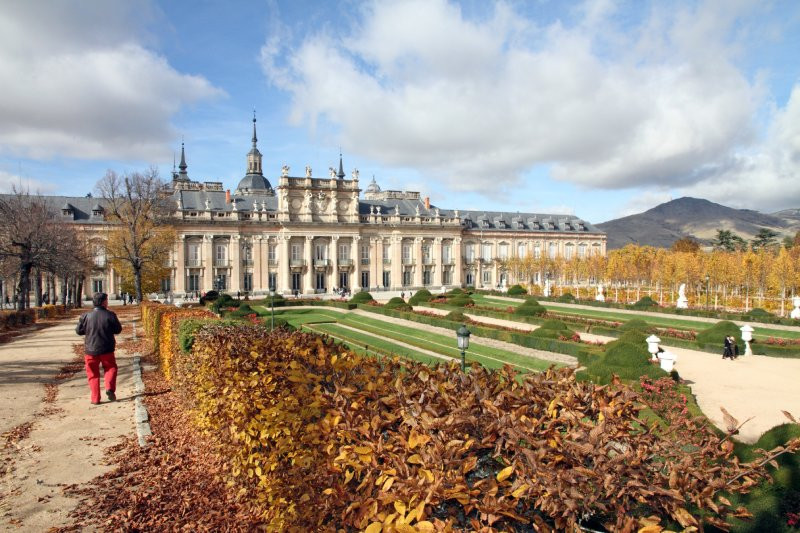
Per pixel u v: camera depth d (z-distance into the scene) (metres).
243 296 84.06
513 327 40.19
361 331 41.53
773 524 8.07
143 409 15.55
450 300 61.94
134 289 65.56
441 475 4.55
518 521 4.91
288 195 88.81
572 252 125.94
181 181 97.44
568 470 4.59
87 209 81.25
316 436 6.98
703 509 4.97
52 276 70.62
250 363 9.95
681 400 15.66
